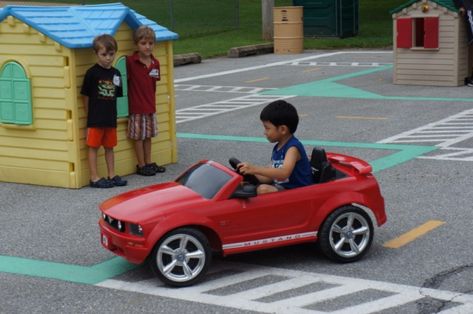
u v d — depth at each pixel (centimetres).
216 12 4253
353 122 1609
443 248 821
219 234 737
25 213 1013
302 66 2702
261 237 754
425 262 780
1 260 828
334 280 738
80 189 1127
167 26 3800
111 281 756
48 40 1102
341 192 777
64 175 1134
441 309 662
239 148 1391
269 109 774
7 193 1120
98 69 1097
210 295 711
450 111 1708
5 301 714
